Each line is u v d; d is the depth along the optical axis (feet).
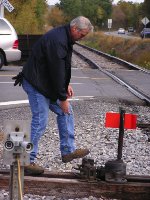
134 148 18.98
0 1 59.57
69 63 14.03
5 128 9.85
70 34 13.66
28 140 9.94
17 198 10.14
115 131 22.15
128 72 57.47
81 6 357.41
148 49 124.67
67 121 15.03
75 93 35.14
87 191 13.25
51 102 14.60
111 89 38.50
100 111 27.55
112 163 13.50
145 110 29.14
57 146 18.84
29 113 26.09
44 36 13.80
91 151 18.25
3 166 15.46
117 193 13.26
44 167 15.81
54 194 13.20
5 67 55.57
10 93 33.71
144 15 283.18
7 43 48.80
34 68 13.92
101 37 207.72
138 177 13.92
